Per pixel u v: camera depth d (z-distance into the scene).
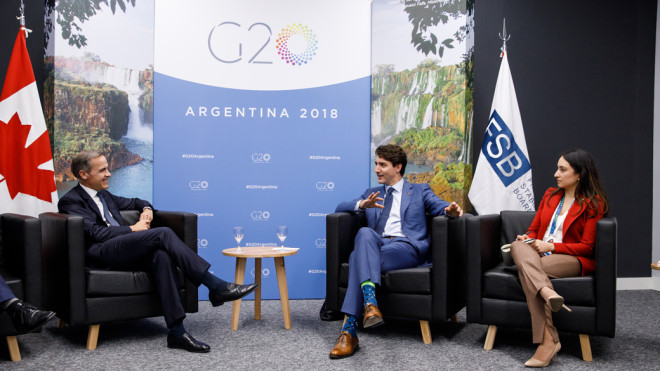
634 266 4.47
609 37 4.46
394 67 4.05
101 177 3.03
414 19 4.04
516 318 2.61
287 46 4.01
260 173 3.99
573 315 2.49
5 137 3.65
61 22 3.79
